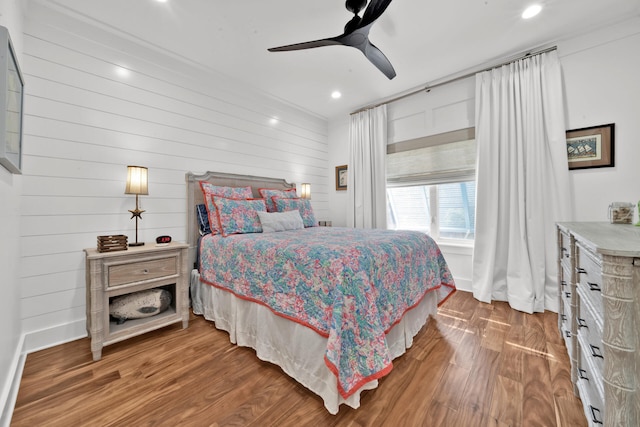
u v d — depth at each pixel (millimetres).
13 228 1459
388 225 3803
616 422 740
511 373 1489
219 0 1877
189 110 2709
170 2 1886
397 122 3588
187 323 2135
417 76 3025
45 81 1873
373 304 1322
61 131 1938
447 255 3205
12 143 1186
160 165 2480
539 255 2434
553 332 1997
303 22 2121
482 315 2348
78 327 1970
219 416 1203
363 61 2705
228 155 3064
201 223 2592
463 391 1350
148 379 1474
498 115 2684
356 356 1229
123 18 2037
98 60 2123
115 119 2205
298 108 3926
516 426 1123
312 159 4191
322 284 1350
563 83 2402
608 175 2217
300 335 1424
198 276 2412
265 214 2609
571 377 1335
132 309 1896
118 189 2211
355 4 1721
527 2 1957
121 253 1771
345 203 4258
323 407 1260
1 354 1155
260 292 1697
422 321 2035
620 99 2164
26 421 1175
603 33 2221
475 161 2912
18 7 1639
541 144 2428
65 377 1486
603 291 780
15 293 1508
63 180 1938
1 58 1018
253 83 3150
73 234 1975
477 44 2447
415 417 1184
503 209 2676
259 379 1479
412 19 2117
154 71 2453
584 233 1168
